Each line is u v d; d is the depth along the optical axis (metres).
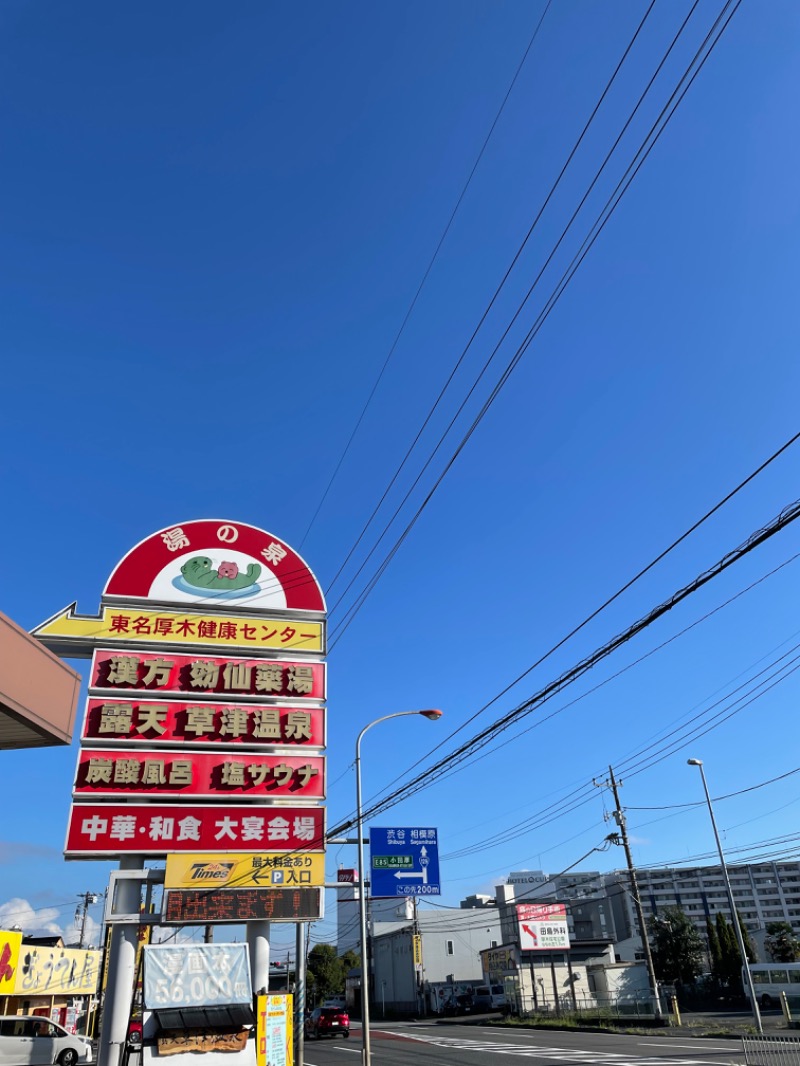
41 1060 27.53
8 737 12.23
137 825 20.44
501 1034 38.62
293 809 21.55
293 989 22.08
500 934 76.50
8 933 34.91
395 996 75.69
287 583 24.31
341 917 101.75
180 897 19.97
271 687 22.80
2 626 10.72
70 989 42.00
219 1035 18.98
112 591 22.83
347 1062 27.30
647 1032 34.75
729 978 59.59
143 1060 18.38
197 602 23.34
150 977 19.41
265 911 20.36
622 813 42.81
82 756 20.80
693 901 144.62
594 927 106.56
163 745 21.50
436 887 32.09
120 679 21.83
